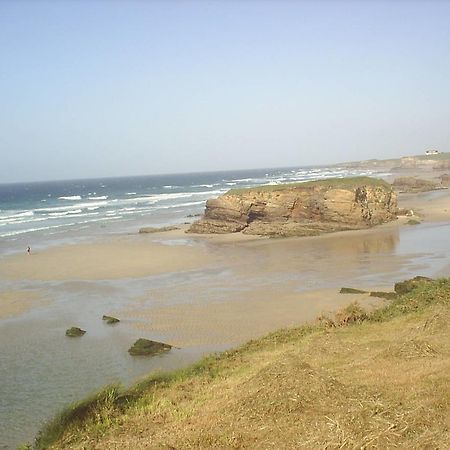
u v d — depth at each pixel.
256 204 66.50
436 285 27.22
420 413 10.77
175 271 43.16
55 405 18.98
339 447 9.73
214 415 12.59
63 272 44.28
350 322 22.64
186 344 25.33
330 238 56.75
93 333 27.73
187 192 153.00
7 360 24.02
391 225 64.00
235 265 44.50
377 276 37.38
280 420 11.47
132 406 14.91
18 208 113.88
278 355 17.92
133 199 131.12
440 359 14.95
